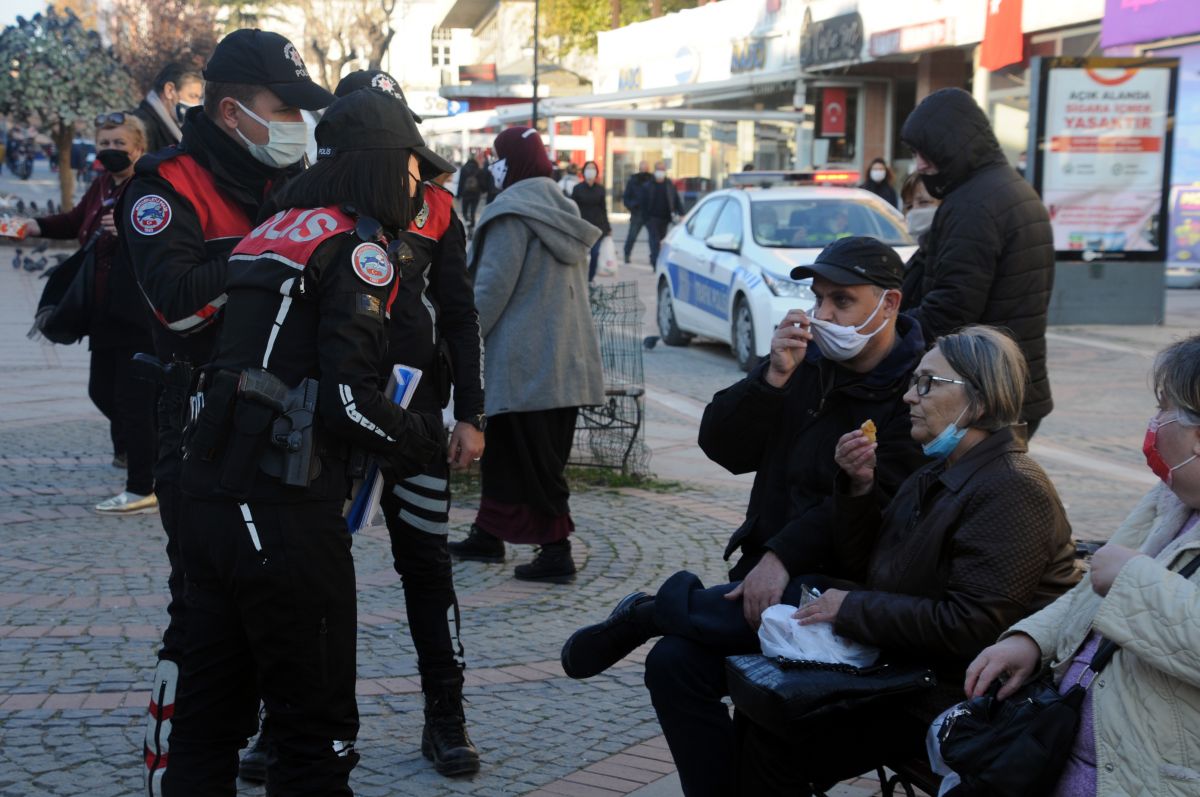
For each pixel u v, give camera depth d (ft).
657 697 11.48
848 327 11.67
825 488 11.93
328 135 10.30
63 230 23.22
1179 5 61.16
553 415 20.15
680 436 33.65
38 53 74.84
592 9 166.91
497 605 19.33
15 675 15.66
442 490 13.66
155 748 11.26
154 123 23.50
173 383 12.20
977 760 8.49
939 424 10.22
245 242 10.22
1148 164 52.80
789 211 44.68
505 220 20.03
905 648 9.96
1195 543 7.98
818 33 99.71
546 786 13.23
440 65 185.78
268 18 158.30
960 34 81.97
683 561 21.93
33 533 22.22
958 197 16.57
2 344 44.98
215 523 9.76
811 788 10.84
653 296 67.21
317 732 10.21
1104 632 7.89
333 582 9.94
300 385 9.79
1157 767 7.88
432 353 13.26
